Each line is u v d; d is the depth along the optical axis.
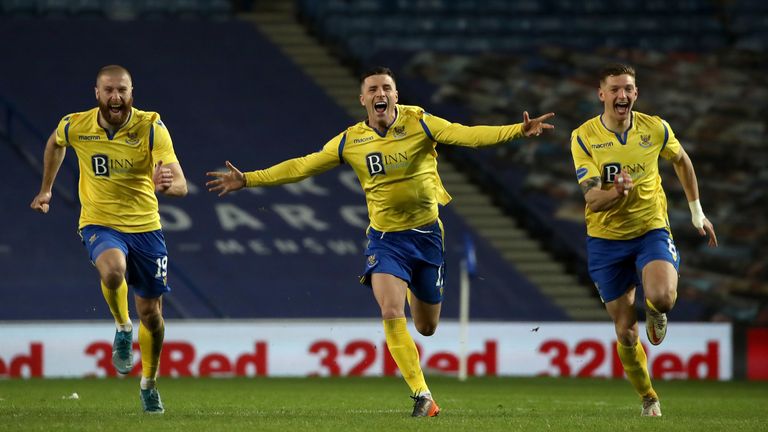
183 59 92.75
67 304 74.62
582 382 61.62
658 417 33.62
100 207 32.84
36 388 52.53
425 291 33.59
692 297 79.25
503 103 90.56
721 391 56.47
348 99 91.31
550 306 77.75
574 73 93.75
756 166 87.88
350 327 64.94
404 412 35.25
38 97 87.00
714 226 83.81
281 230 81.00
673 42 97.69
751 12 99.69
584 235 81.75
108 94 31.75
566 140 88.31
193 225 80.56
